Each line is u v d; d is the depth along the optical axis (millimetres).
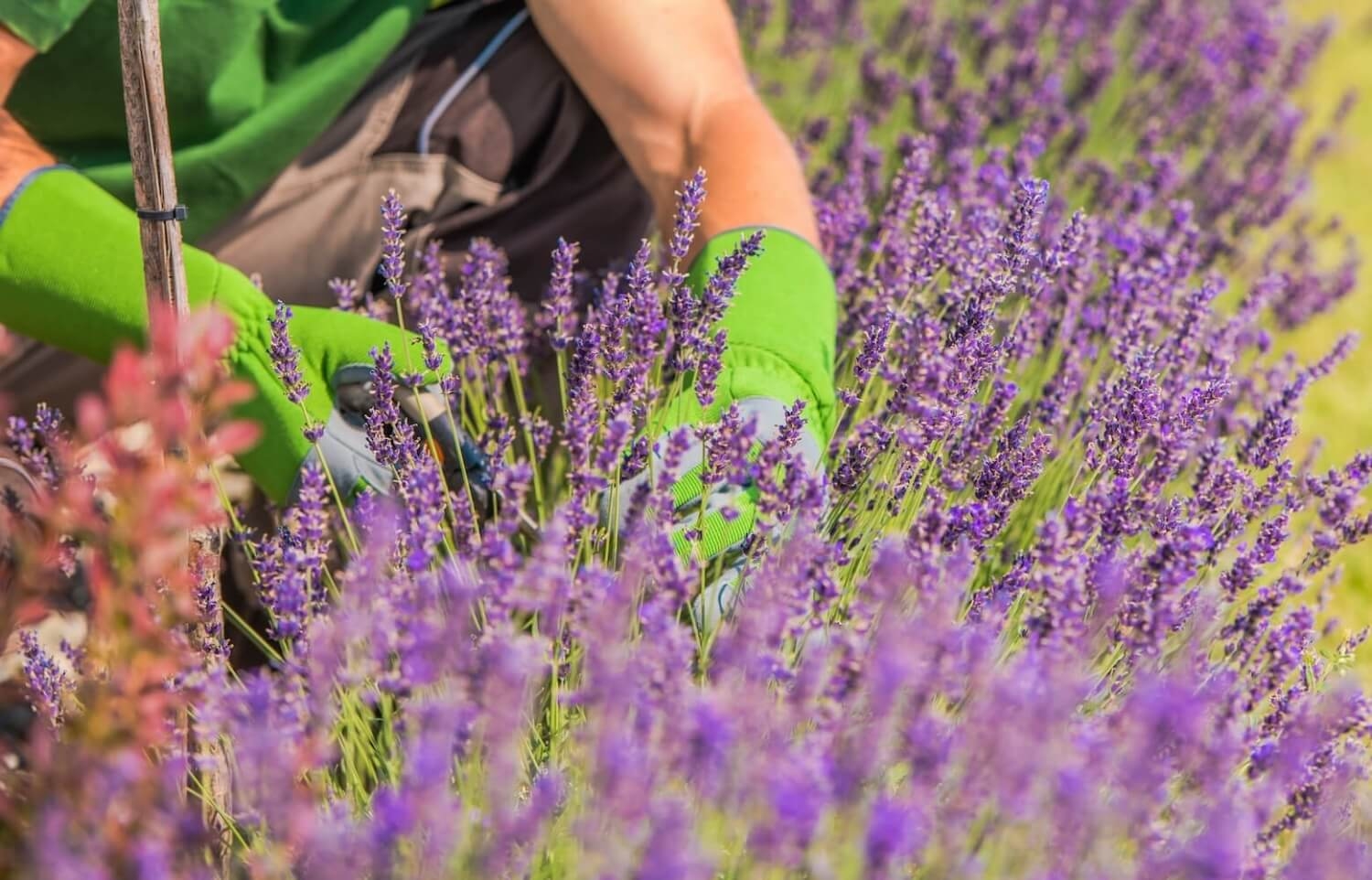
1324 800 2848
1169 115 7539
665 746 2400
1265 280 4906
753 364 3289
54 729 2857
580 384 3357
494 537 2758
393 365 3299
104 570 2234
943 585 2678
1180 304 4496
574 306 4254
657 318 3363
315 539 2998
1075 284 4336
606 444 2951
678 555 3020
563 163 4246
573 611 2867
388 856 2221
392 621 2654
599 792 2416
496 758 2334
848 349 4027
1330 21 8352
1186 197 6633
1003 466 3332
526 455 4133
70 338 3326
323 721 2549
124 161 3801
